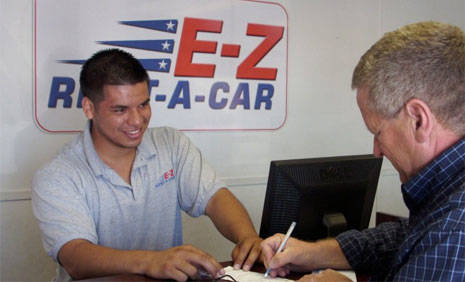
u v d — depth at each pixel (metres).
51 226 1.23
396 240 1.20
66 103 2.19
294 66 2.73
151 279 1.03
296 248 1.16
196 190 1.55
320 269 1.18
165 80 2.39
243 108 2.60
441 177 0.80
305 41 2.75
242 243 1.27
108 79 1.27
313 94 2.81
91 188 1.38
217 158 2.56
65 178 1.33
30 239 2.17
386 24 3.01
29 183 2.14
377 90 0.81
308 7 2.74
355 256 1.19
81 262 1.12
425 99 0.76
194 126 2.48
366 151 3.02
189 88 2.45
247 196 2.66
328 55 2.83
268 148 2.70
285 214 1.25
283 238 1.20
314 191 1.24
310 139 2.82
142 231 1.50
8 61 2.06
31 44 2.10
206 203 1.53
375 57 0.81
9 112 2.09
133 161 1.48
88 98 1.33
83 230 1.24
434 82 0.75
